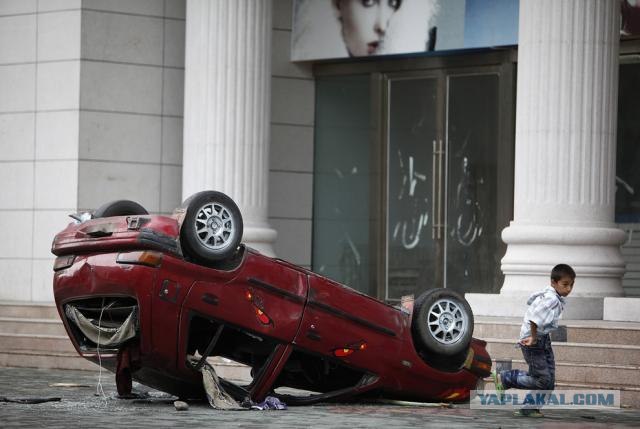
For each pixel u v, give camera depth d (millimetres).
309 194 31328
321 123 31375
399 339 18562
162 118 29891
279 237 30953
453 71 29625
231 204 17234
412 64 30078
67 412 17219
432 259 29969
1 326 27297
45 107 29484
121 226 16984
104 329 17328
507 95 28859
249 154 28047
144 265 16672
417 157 30203
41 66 29578
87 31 29156
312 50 30562
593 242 24688
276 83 30891
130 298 17234
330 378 19359
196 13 28062
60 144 29266
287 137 31031
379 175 30609
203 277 17000
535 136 25016
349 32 30062
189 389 18469
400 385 18719
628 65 28016
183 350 17141
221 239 17109
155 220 16891
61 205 29203
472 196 29453
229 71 27859
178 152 30062
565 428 16109
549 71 24922
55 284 17562
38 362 26234
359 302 18297
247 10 28016
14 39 29922
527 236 24812
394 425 16016
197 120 27969
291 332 17719
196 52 28016
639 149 28000
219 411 17422
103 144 29297
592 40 24891
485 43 28250
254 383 17922
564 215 24844
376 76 30547
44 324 26859
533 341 17266
